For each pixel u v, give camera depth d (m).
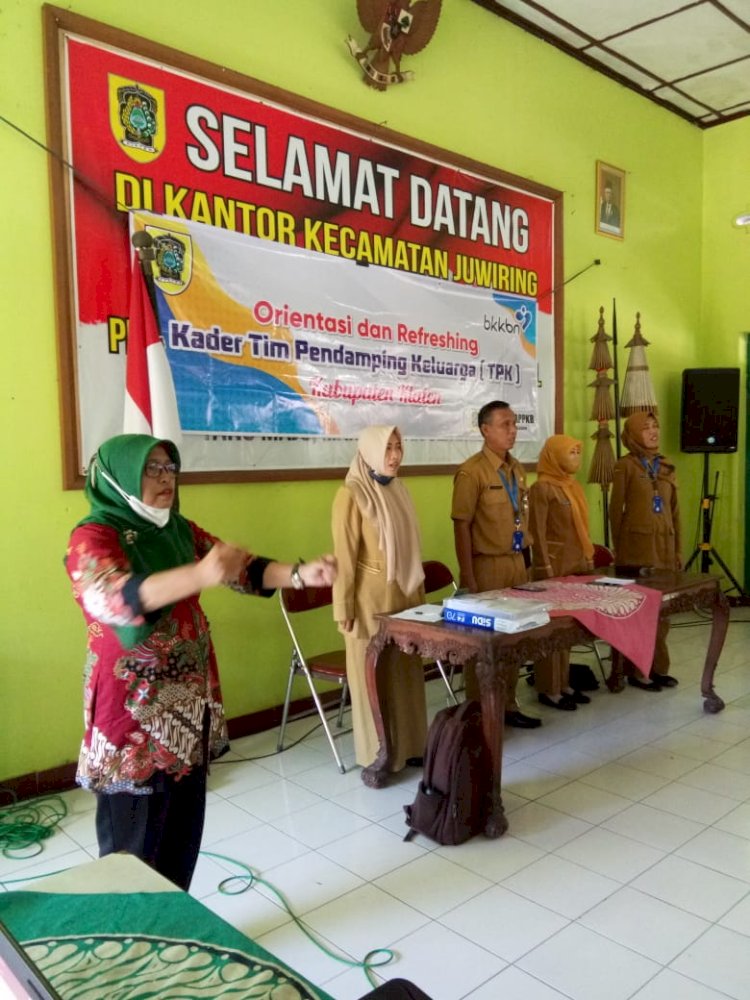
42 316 2.96
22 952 0.96
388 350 4.14
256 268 3.56
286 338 3.69
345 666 3.21
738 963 1.91
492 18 4.66
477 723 2.58
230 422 3.50
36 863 2.47
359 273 3.98
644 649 2.99
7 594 2.90
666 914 2.12
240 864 2.43
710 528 6.20
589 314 5.47
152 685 1.67
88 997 0.98
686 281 6.36
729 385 5.98
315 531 3.86
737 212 6.30
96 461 1.69
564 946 1.98
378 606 3.02
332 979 1.87
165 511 1.73
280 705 3.74
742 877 2.31
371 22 3.81
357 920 2.12
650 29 4.93
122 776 1.65
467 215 4.52
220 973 1.03
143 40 3.13
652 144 5.92
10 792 2.89
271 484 3.68
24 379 2.92
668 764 3.17
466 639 2.59
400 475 4.22
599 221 5.48
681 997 1.79
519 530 3.58
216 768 3.22
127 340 3.06
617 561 4.47
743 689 4.16
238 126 3.47
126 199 3.13
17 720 2.93
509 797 2.88
